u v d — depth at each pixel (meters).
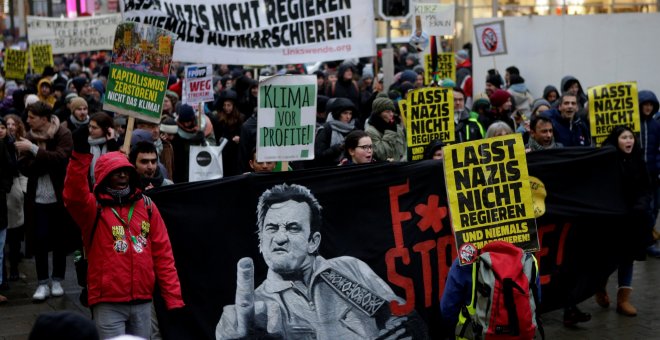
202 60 9.50
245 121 11.16
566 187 7.82
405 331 7.06
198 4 9.42
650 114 11.11
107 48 18.91
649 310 8.80
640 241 8.59
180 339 6.43
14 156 9.02
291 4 9.63
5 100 15.35
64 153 8.94
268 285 6.69
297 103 7.46
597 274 7.98
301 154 7.52
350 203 6.93
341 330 6.86
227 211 6.58
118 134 9.68
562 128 10.23
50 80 15.62
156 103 6.78
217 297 6.55
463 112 11.02
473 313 5.40
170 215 6.44
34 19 19.11
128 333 5.94
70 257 11.21
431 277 7.12
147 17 9.23
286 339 6.71
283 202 6.73
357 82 18.27
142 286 5.81
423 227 7.10
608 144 8.66
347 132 9.67
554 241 7.82
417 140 8.88
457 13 27.14
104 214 5.76
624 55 18.84
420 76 16.12
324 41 9.78
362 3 9.73
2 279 9.48
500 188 6.14
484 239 6.10
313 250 6.81
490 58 19.50
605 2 23.19
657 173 11.15
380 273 7.00
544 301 7.83
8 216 9.61
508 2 23.77
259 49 9.66
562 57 19.14
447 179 6.09
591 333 8.09
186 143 9.82
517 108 14.94
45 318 3.11
